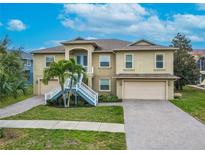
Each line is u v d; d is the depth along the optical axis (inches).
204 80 1946.4
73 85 920.3
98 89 1161.4
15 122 589.9
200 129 518.9
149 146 403.2
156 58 1076.5
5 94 488.1
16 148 398.0
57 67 861.8
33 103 964.0
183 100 1021.8
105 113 714.8
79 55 1186.6
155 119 624.1
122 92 1070.4
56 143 420.8
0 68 471.5
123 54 1096.2
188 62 1499.8
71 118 637.9
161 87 1049.5
